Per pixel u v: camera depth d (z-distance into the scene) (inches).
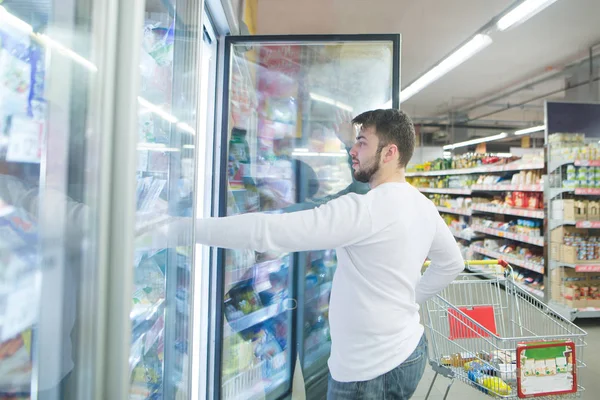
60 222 23.1
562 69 343.0
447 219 337.1
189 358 40.2
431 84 400.2
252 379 84.7
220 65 80.8
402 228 47.2
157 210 34.8
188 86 40.9
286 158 90.7
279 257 89.5
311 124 90.7
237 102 85.8
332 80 89.4
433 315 85.8
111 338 23.5
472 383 72.4
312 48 88.1
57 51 23.5
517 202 226.1
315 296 90.1
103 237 23.2
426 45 279.4
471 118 560.4
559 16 236.7
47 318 23.0
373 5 213.0
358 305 46.9
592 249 173.8
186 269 39.4
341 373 47.7
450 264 58.1
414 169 419.5
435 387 116.8
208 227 44.3
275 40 80.2
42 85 23.5
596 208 177.6
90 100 23.1
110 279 23.5
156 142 36.0
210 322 78.7
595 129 204.5
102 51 23.2
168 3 38.1
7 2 23.8
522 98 455.8
